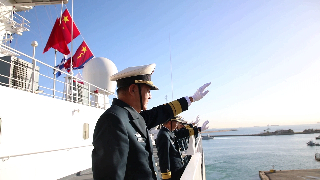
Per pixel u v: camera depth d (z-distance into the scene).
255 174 56.75
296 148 112.00
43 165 6.42
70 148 7.66
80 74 16.03
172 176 4.02
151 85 2.05
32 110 6.06
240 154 98.38
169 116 2.47
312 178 46.25
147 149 1.83
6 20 10.96
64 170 7.33
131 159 1.61
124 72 2.00
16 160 5.52
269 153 97.19
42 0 11.01
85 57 14.36
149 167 1.74
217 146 149.12
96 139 1.50
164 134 3.97
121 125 1.54
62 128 7.31
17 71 7.13
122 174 1.42
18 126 5.59
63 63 14.08
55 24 12.74
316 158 75.69
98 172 1.38
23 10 12.38
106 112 1.64
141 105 2.02
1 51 9.06
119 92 2.05
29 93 6.01
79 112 8.34
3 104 5.22
